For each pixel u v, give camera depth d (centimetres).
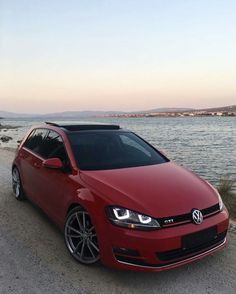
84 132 567
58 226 520
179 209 393
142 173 470
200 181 477
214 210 423
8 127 11056
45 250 485
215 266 438
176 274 418
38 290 383
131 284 396
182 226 388
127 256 382
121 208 391
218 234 418
